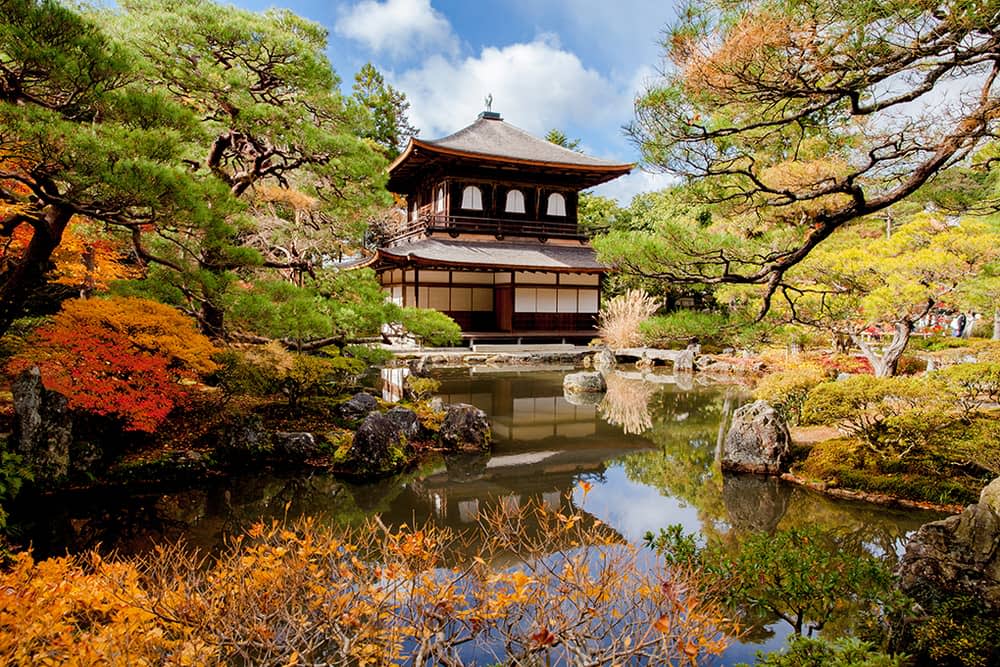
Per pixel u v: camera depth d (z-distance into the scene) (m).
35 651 2.52
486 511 7.03
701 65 3.71
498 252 25.80
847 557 4.06
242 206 7.34
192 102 9.52
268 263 9.94
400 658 3.04
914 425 7.53
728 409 13.53
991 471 7.21
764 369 18.78
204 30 8.49
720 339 6.40
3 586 2.81
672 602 2.92
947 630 3.69
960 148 4.09
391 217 29.88
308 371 9.86
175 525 6.49
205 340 8.21
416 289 24.05
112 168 5.27
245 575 3.18
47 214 7.10
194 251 8.45
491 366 21.06
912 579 4.25
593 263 26.19
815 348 17.69
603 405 13.98
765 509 7.10
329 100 9.63
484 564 3.83
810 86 3.71
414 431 9.91
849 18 3.24
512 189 27.66
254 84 9.56
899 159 4.74
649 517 6.87
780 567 3.85
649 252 5.38
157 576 3.57
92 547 5.85
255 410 10.34
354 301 10.12
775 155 5.20
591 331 26.88
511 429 11.46
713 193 5.13
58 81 5.17
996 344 14.01
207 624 2.71
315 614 2.99
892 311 9.77
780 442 8.46
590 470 8.82
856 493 7.50
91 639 2.55
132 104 5.82
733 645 4.10
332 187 10.46
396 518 6.81
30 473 6.82
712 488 7.93
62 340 7.13
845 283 9.09
